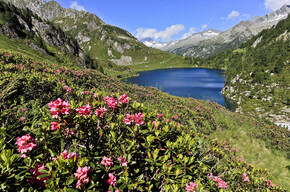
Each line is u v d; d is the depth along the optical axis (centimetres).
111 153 231
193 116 1319
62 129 214
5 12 8912
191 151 301
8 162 156
